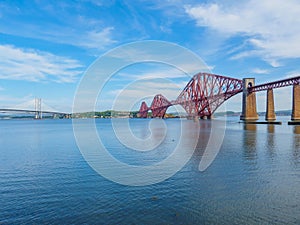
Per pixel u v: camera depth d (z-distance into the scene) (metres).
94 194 9.91
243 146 23.59
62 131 49.09
